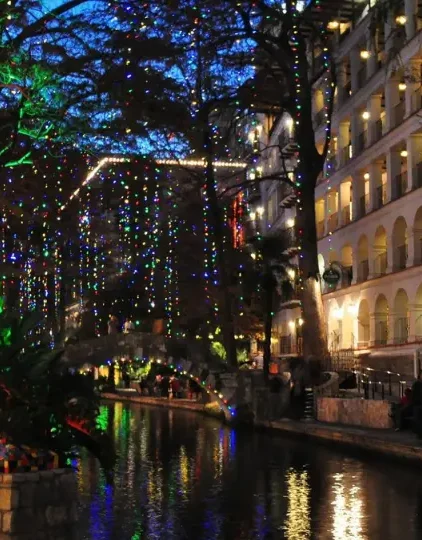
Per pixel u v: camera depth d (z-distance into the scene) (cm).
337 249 4903
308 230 3588
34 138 2319
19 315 996
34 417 932
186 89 3003
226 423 3161
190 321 5069
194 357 3081
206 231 4575
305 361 3297
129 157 3422
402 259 3956
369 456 1995
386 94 4031
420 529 1128
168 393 5319
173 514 1242
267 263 4028
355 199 4584
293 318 5850
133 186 3922
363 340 4422
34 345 993
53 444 952
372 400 2473
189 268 4991
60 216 3450
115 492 1458
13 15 1986
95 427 1012
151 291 5066
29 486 870
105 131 2528
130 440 2542
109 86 2417
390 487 1494
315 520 1197
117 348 2859
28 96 2005
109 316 5109
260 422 2902
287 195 5753
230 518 1212
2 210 2917
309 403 2962
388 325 4041
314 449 2233
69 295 4491
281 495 1420
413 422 2002
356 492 1443
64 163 2975
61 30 2127
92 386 1017
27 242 3325
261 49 3697
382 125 4241
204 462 1933
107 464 1025
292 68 3634
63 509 899
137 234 4788
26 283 3281
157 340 2994
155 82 2628
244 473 1719
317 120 5200
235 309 4962
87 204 3931
